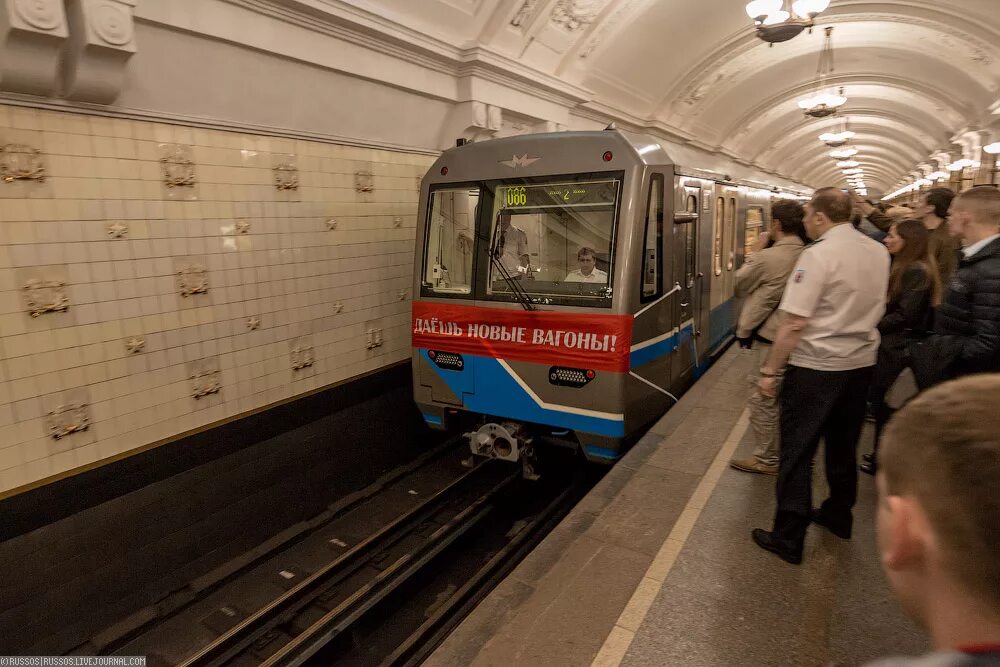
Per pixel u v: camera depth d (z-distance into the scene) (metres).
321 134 4.70
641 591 2.56
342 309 5.02
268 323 4.36
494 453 4.49
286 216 4.45
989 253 2.56
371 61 4.79
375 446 5.43
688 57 9.91
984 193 2.60
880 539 0.70
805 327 2.46
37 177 3.01
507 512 4.86
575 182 3.97
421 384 4.76
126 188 3.40
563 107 7.79
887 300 3.35
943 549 0.59
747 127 16.23
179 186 3.69
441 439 6.27
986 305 2.54
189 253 3.78
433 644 3.37
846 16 10.05
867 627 2.28
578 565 2.78
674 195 4.39
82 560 3.25
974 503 0.55
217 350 4.01
